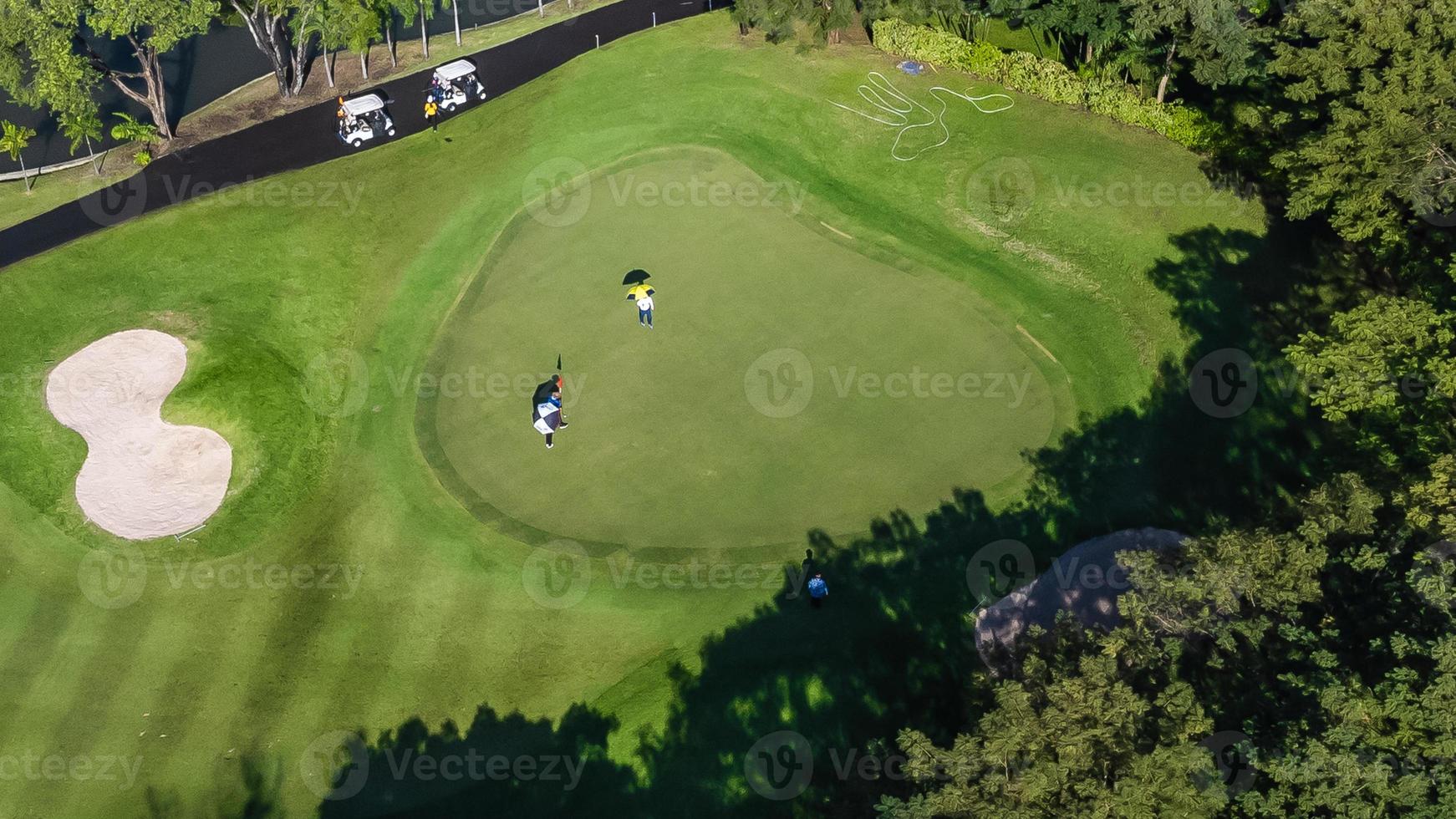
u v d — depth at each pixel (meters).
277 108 80.12
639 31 86.94
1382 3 62.69
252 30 76.00
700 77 82.06
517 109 79.69
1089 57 82.19
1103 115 76.44
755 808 47.81
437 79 79.75
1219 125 71.75
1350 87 62.12
